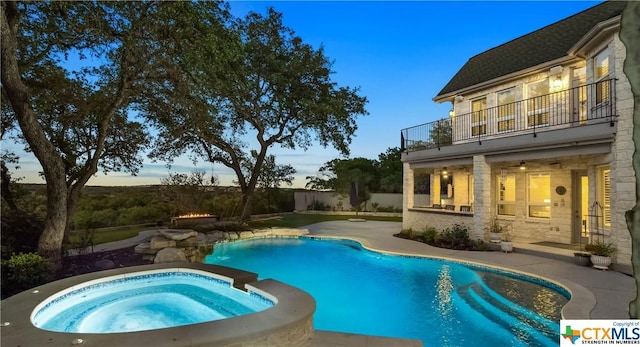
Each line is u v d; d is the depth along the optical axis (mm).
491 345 5574
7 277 6906
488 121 13586
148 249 10984
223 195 19422
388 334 6137
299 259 12148
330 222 20547
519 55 13367
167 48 9531
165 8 8766
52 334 4281
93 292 7039
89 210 15766
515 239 12508
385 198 26688
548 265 8852
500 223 13516
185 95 10602
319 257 12375
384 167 33438
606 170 9547
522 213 12836
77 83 10609
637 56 815
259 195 23641
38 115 10000
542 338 5516
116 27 9445
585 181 11031
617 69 8328
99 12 8898
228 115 18250
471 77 14773
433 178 17312
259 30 17703
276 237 15375
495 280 8234
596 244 8742
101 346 3969
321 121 18422
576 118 10844
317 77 18250
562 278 7527
